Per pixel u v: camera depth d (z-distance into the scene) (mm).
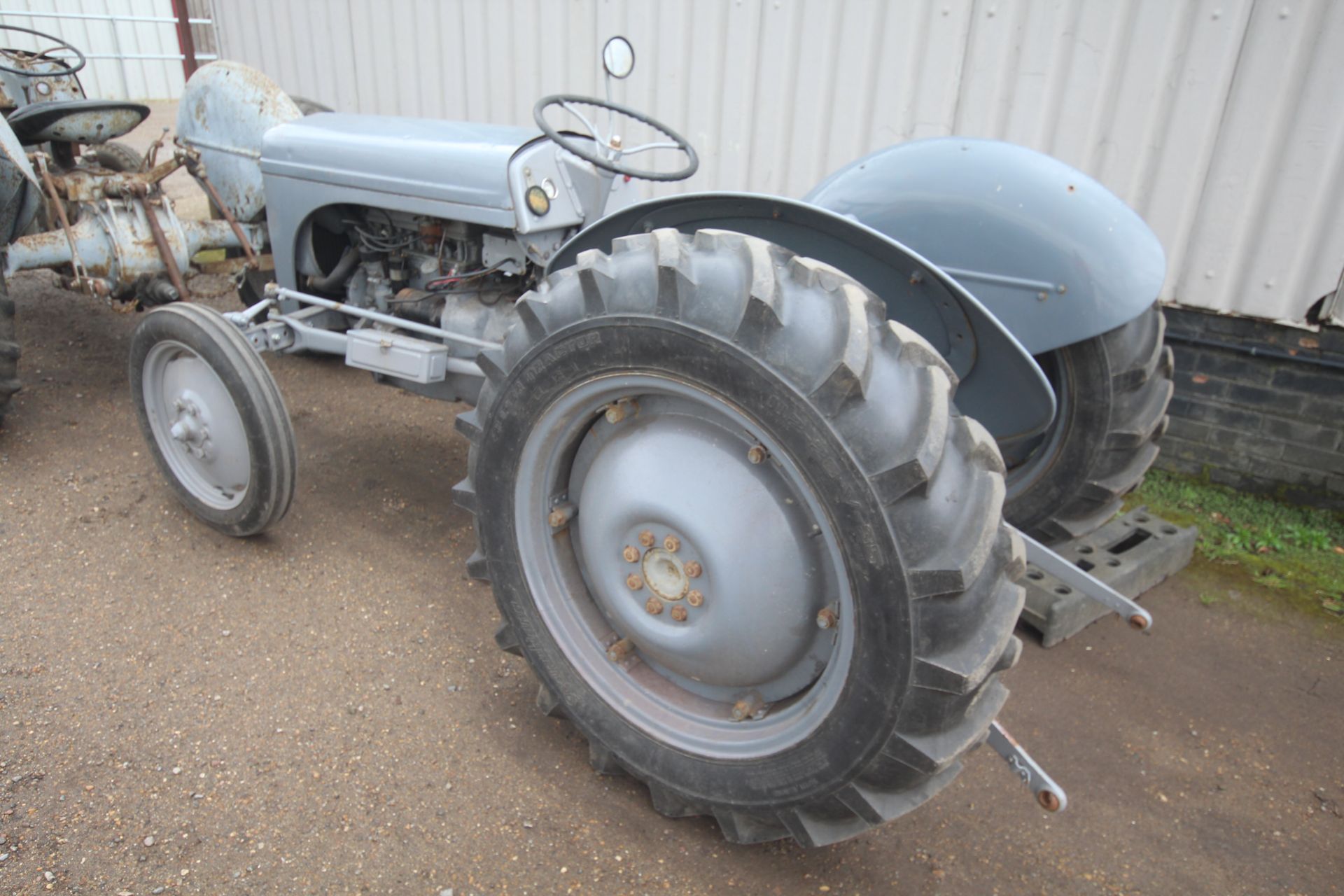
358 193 2596
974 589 1285
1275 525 3129
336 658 2191
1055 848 1799
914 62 3510
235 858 1622
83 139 3404
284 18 5316
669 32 4027
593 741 1799
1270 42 2893
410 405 3695
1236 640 2520
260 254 3451
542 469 1720
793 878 1680
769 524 1484
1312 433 3168
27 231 3377
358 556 2633
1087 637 2521
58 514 2729
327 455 3232
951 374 1372
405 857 1650
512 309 2543
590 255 1558
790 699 1627
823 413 1296
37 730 1891
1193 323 3312
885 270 1812
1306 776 2033
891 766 1386
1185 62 3039
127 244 3107
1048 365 2434
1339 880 1759
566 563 1824
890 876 1708
